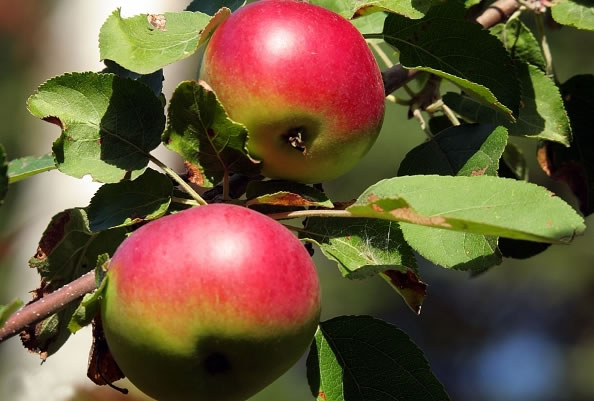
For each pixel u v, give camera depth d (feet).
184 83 1.88
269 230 1.86
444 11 2.11
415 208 1.83
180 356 1.84
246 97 1.93
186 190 1.96
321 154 1.97
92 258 2.06
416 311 1.97
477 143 2.12
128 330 1.83
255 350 1.84
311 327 1.87
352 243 1.97
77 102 1.99
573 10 2.28
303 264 1.86
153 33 1.98
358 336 2.02
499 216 1.80
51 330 2.04
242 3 2.17
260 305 1.82
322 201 1.97
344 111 1.94
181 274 1.82
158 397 1.89
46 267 2.05
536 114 2.23
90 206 1.96
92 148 1.98
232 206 1.88
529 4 2.30
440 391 2.00
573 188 2.42
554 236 1.77
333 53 1.94
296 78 1.92
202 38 1.95
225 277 1.82
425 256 2.01
